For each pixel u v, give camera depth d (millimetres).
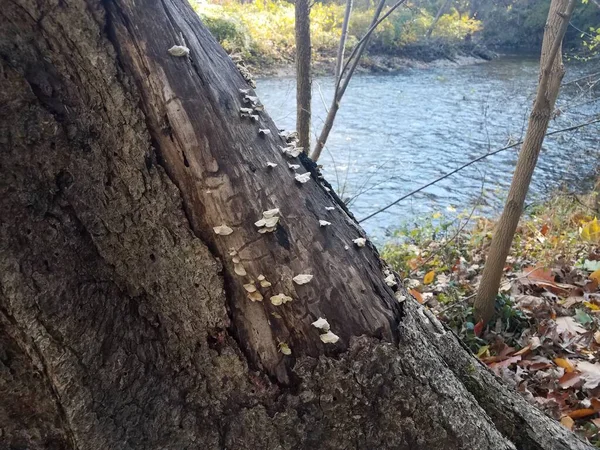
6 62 1383
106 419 1540
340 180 9344
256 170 1651
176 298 1649
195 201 1583
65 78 1490
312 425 1616
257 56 13812
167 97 1518
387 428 1653
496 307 4281
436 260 5762
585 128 11219
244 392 1629
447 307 4461
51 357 1463
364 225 7879
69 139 1500
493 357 3820
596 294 4516
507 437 2086
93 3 1438
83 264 1544
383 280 1814
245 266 1592
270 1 16500
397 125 12359
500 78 16953
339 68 4867
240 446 1623
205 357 1649
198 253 1604
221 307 1620
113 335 1578
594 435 2912
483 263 5582
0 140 1402
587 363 3496
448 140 11438
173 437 1617
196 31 1696
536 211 7551
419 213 8211
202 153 1555
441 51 20031
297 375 1609
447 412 1715
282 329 1615
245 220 1594
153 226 1604
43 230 1471
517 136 11195
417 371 1697
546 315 4277
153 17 1522
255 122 1746
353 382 1610
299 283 1586
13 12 1389
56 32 1440
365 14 16828
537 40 23016
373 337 1646
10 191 1424
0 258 1401
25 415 1536
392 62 18688
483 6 22078
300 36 4457
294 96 12133
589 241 5832
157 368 1646
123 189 1580
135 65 1500
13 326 1448
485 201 8578
